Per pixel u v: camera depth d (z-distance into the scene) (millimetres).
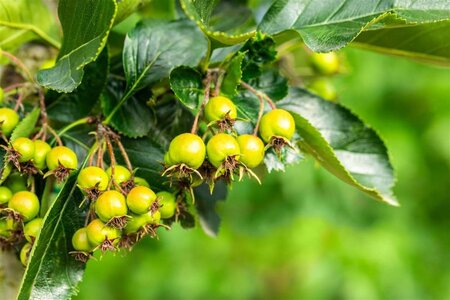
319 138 450
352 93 1091
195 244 1166
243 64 447
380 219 1109
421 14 440
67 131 463
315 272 1067
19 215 431
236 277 1162
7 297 483
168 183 448
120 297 1143
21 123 436
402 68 1103
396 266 1063
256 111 448
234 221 1168
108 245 422
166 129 472
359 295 1032
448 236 1126
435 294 1089
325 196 1106
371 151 500
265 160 447
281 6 457
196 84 440
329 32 440
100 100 461
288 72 577
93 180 424
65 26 445
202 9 428
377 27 439
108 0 416
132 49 460
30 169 431
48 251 433
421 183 1116
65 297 433
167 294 1142
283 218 1135
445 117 1083
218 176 421
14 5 477
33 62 503
